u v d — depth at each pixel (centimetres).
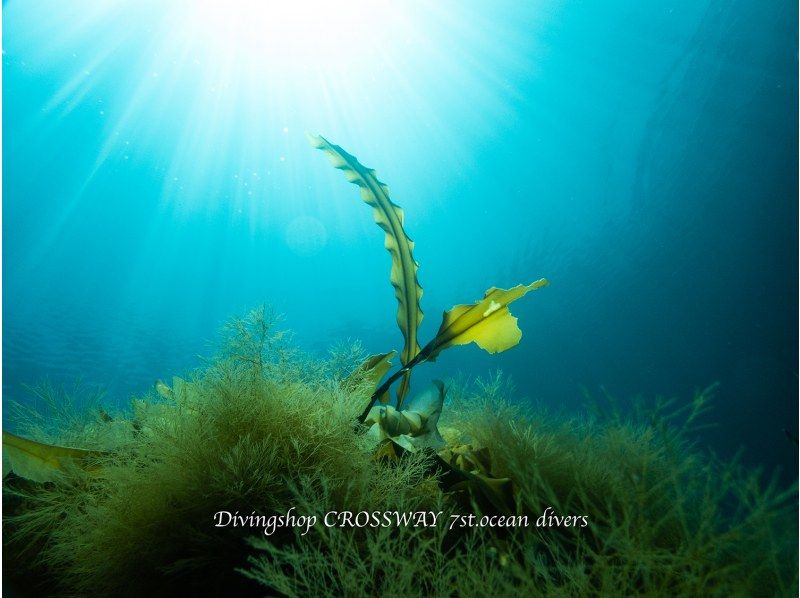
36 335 3428
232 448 60
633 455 68
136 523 58
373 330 3206
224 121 4153
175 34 3544
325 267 4891
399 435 76
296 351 84
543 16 2777
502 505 62
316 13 3394
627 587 44
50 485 71
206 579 55
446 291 3909
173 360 3716
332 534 48
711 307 1316
